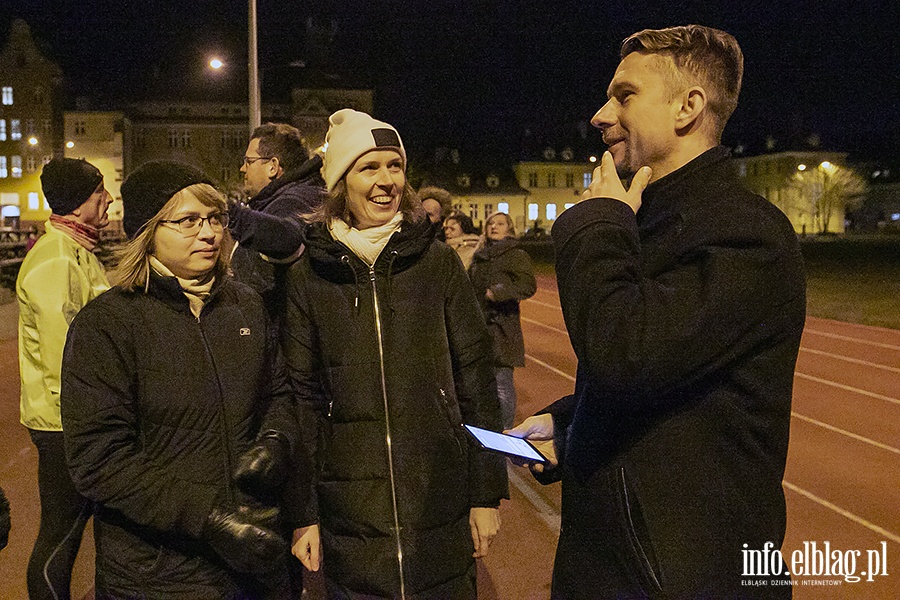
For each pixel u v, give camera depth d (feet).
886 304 67.10
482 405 9.27
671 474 5.53
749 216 5.42
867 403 30.53
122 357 7.63
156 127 242.17
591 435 5.93
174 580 7.75
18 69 237.45
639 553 5.48
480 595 13.67
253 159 13.38
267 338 8.55
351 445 8.66
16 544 15.75
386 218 8.94
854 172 289.53
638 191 5.88
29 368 10.42
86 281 10.91
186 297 7.86
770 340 5.43
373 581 8.48
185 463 7.76
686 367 5.22
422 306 8.86
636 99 6.03
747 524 5.53
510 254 20.61
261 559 7.50
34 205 239.50
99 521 7.93
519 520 17.33
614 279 5.47
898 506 18.51
